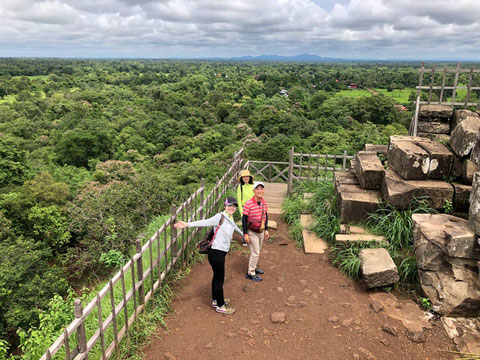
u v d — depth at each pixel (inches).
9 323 479.5
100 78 5876.0
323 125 2869.1
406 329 153.9
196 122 2815.0
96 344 138.2
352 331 154.6
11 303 509.4
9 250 609.0
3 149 1125.7
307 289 189.6
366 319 162.1
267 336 153.0
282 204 325.1
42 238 880.3
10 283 532.7
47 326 158.1
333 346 146.0
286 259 226.2
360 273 191.9
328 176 381.1
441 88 325.7
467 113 292.2
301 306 174.1
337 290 186.7
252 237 193.3
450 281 160.6
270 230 275.7
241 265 219.1
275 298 182.2
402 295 177.6
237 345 147.6
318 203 280.8
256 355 141.7
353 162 294.8
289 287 192.5
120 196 757.9
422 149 225.3
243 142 2087.8
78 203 880.9
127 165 1296.8
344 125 2960.1
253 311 171.6
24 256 598.2
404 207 215.6
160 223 270.5
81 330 116.3
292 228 271.1
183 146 2172.7
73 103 3097.9
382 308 168.6
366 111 3361.2
